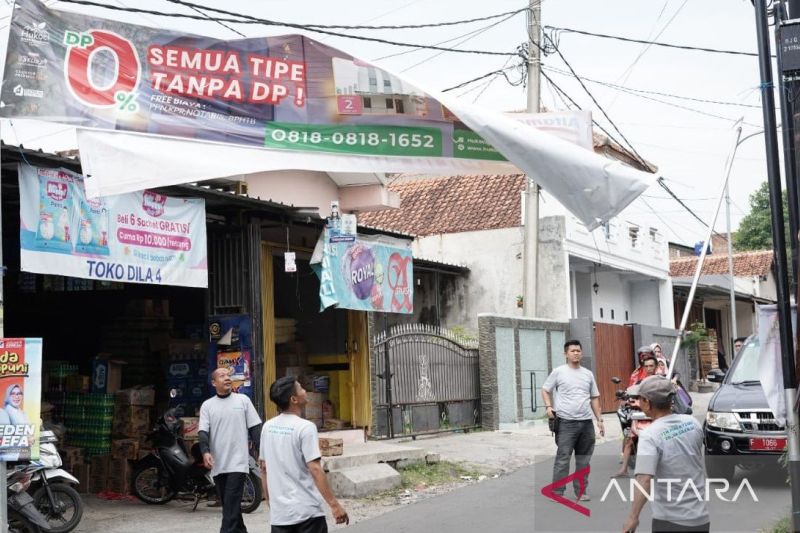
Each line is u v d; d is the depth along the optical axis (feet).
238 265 41.65
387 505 38.19
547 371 71.15
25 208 30.66
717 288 108.06
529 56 59.98
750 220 193.67
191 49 34.04
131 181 32.37
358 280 46.88
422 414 58.95
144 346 45.55
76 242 32.24
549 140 30.96
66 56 31.96
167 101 33.63
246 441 29.32
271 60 34.78
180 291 48.11
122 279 33.88
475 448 53.83
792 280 24.18
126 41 33.04
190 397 43.96
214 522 34.73
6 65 30.89
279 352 53.11
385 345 56.08
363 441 51.39
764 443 38.88
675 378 45.80
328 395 53.72
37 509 31.04
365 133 35.12
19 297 49.39
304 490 21.77
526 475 45.16
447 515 35.17
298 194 53.16
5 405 27.22
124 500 39.55
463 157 35.53
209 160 33.81
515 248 76.33
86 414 42.09
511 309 75.87
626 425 44.57
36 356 27.84
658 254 97.76
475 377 64.64
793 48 23.89
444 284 78.13
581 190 31.14
